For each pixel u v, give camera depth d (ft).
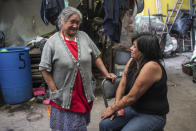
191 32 25.89
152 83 4.79
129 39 13.01
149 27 20.10
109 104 10.84
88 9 13.35
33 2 13.64
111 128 5.47
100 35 14.73
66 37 5.58
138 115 5.24
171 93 12.43
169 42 21.83
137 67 5.48
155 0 26.78
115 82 6.03
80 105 5.62
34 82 12.89
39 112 10.09
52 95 5.59
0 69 10.48
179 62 20.88
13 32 13.70
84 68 5.57
